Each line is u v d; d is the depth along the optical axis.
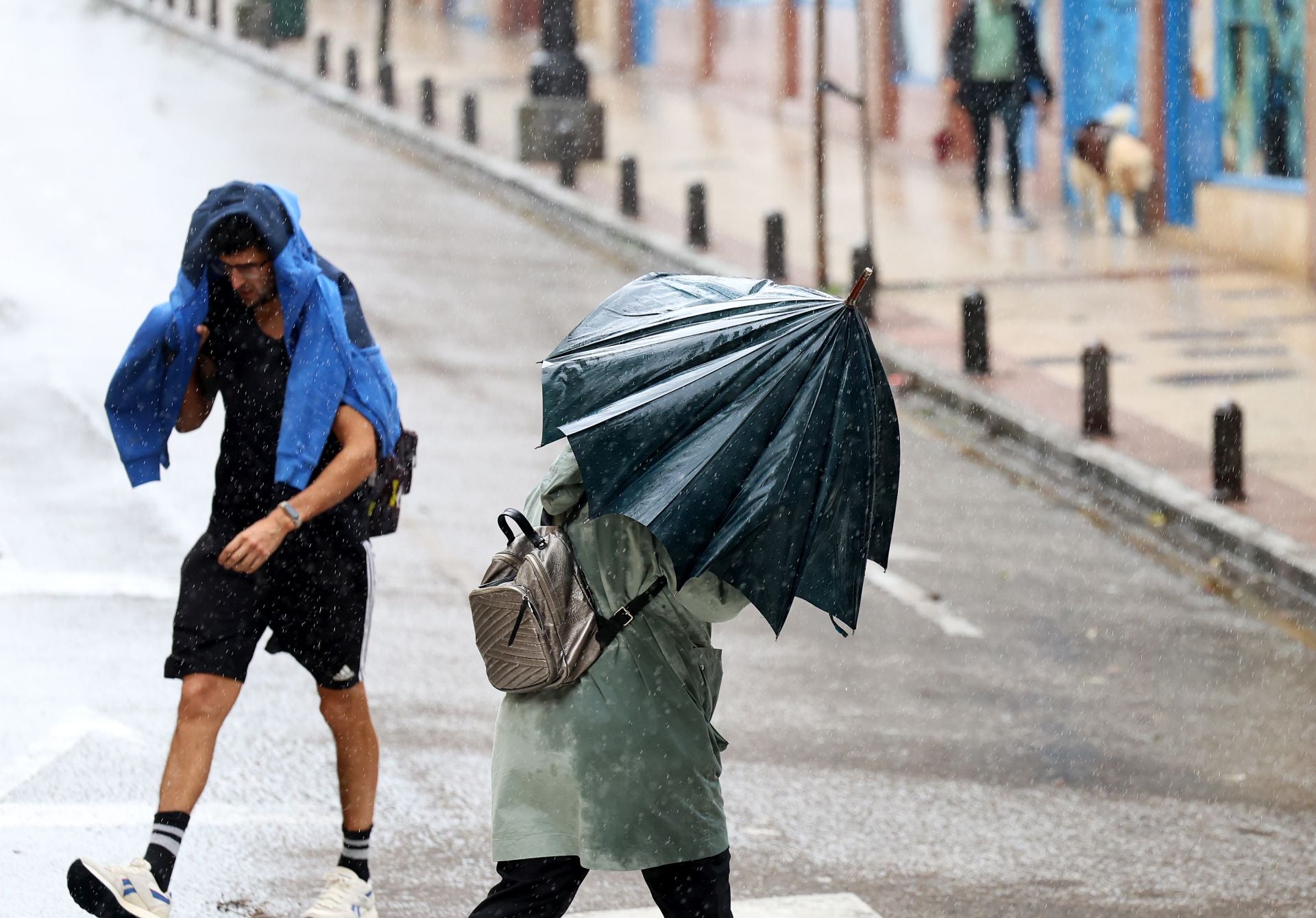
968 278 50.69
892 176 65.44
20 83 81.38
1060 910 17.28
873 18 70.94
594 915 16.39
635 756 12.59
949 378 41.00
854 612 12.91
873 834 18.97
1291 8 50.59
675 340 12.77
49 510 28.45
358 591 15.48
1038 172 61.94
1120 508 34.03
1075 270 51.81
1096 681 25.06
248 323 14.99
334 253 52.59
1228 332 45.28
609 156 68.69
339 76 86.06
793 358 12.67
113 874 13.45
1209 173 54.62
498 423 36.06
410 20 109.12
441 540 28.62
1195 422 38.00
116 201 56.41
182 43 98.75
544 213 60.28
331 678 15.49
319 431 14.67
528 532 12.82
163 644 23.08
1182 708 24.19
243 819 18.17
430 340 43.00
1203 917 17.36
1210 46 54.06
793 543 12.40
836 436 12.64
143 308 43.12
